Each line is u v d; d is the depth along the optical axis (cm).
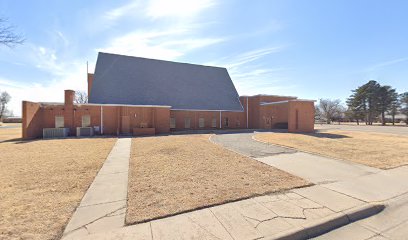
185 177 610
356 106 5334
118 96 2541
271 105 3064
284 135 1827
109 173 655
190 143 1324
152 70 3023
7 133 2216
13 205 420
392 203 464
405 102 4706
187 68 3359
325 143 1300
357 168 729
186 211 402
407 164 784
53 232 327
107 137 1798
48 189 513
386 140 1453
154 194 485
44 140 1562
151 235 324
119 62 2869
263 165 756
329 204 443
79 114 2058
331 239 341
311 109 2252
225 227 349
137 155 937
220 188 523
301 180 592
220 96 3238
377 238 342
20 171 672
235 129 2917
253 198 468
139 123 2230
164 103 2723
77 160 837
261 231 339
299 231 343
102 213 393
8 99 6912
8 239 305
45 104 1958
